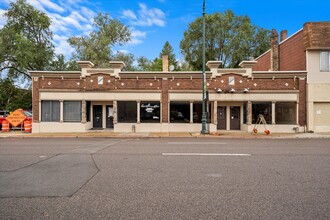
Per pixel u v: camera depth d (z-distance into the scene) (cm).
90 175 645
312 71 1984
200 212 416
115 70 2061
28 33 3095
